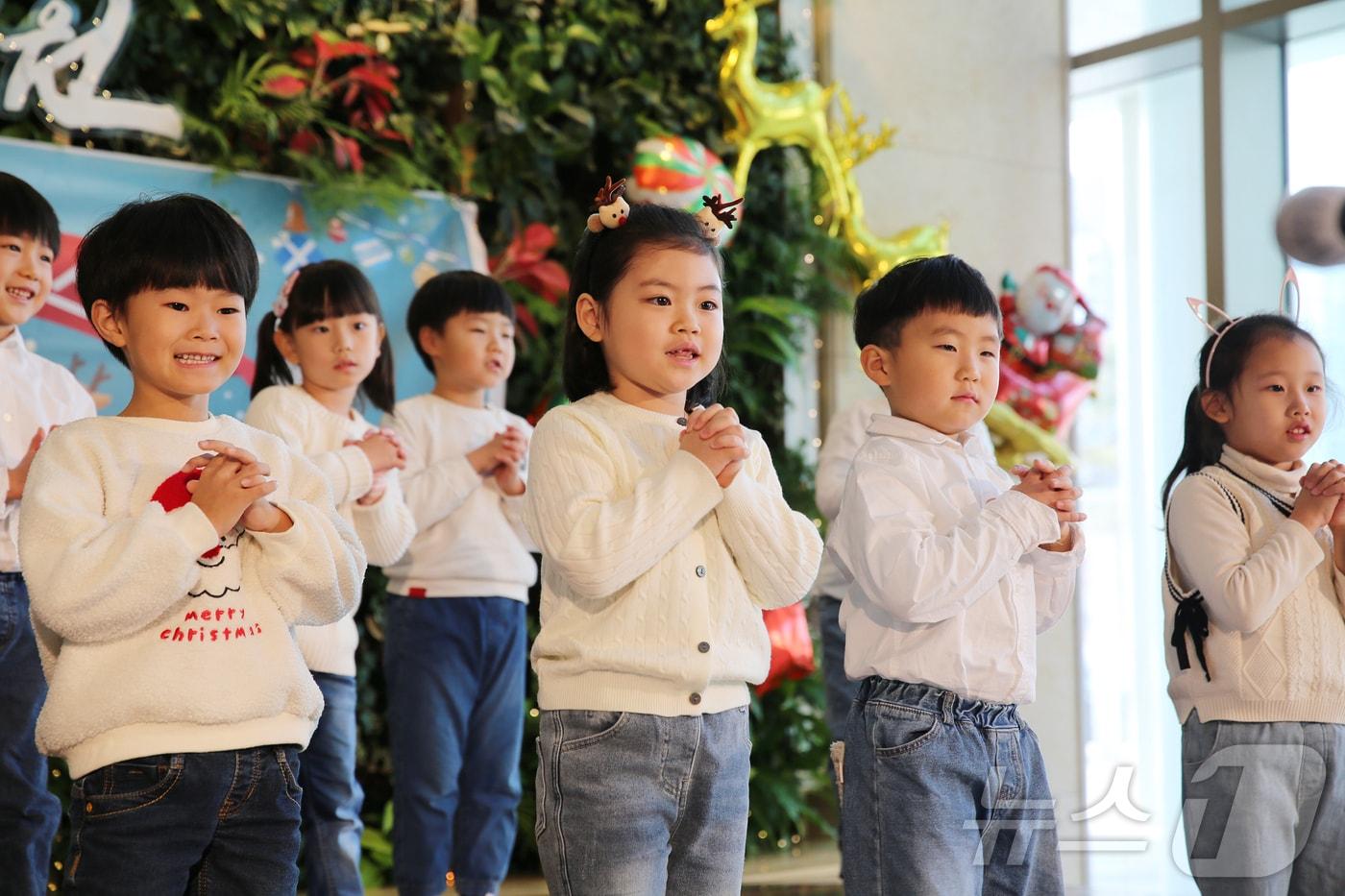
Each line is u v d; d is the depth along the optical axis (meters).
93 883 1.61
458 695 2.93
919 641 1.87
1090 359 4.18
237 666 1.66
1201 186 4.45
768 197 4.34
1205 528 2.18
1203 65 4.39
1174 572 2.25
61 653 1.64
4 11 3.36
